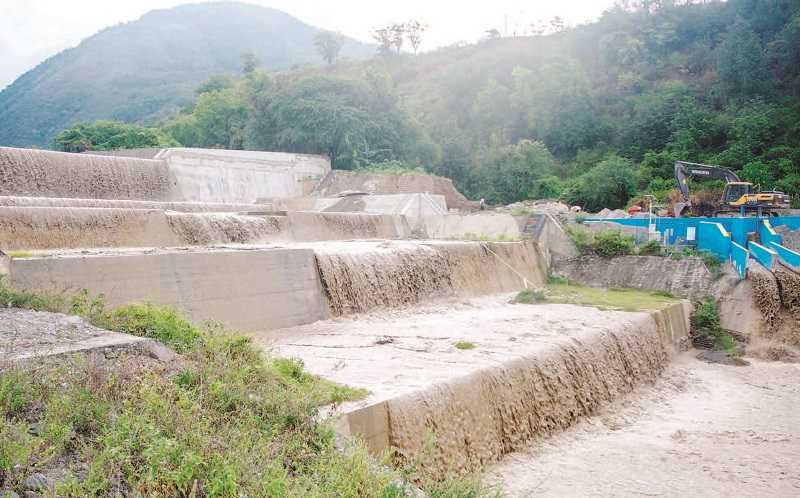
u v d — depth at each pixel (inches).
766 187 2075.5
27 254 698.8
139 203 1134.4
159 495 260.1
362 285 890.7
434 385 472.1
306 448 327.0
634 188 2305.6
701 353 1023.0
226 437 308.5
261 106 2512.3
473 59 3875.5
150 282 652.1
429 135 2977.4
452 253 1079.0
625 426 649.6
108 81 7249.0
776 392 804.6
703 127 2536.9
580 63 3442.4
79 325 398.0
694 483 503.8
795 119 2359.7
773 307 1059.9
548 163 2775.6
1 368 306.5
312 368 541.6
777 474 527.2
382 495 306.0
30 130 6466.5
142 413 298.4
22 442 256.4
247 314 737.0
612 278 1278.3
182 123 2829.7
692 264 1192.8
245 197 1865.2
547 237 1398.9
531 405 576.1
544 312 935.7
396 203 1630.2
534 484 479.8
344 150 2337.6
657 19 3437.5
